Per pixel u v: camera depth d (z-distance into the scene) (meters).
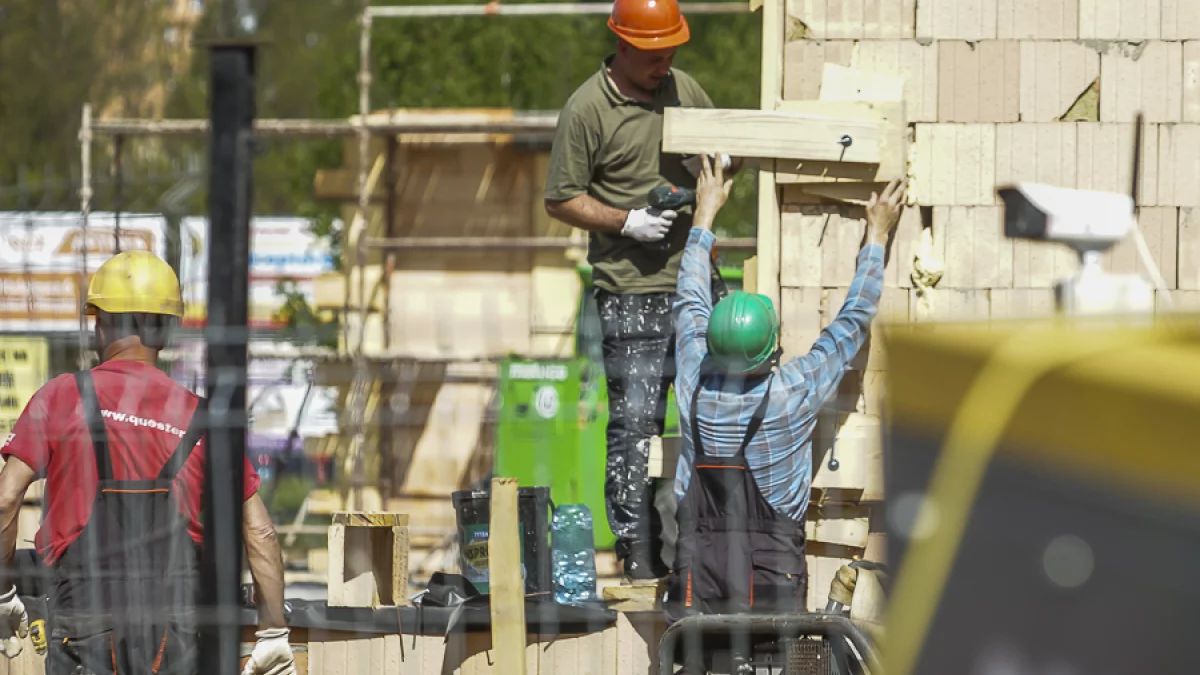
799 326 18.55
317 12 64.88
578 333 30.94
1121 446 6.44
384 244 39.03
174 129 40.91
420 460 33.28
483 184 40.44
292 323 50.00
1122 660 6.29
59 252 35.66
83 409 14.38
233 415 13.80
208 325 12.97
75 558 14.27
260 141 13.01
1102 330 7.32
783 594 16.11
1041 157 18.38
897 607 7.26
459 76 65.19
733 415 16.31
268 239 54.28
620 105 18.72
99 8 79.44
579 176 18.66
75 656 14.23
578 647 16.81
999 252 18.31
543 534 17.12
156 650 14.26
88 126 40.69
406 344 38.19
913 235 18.44
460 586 17.25
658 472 18.08
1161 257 18.20
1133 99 18.30
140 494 14.31
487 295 39.44
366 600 16.88
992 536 6.86
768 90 18.69
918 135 18.47
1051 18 18.41
